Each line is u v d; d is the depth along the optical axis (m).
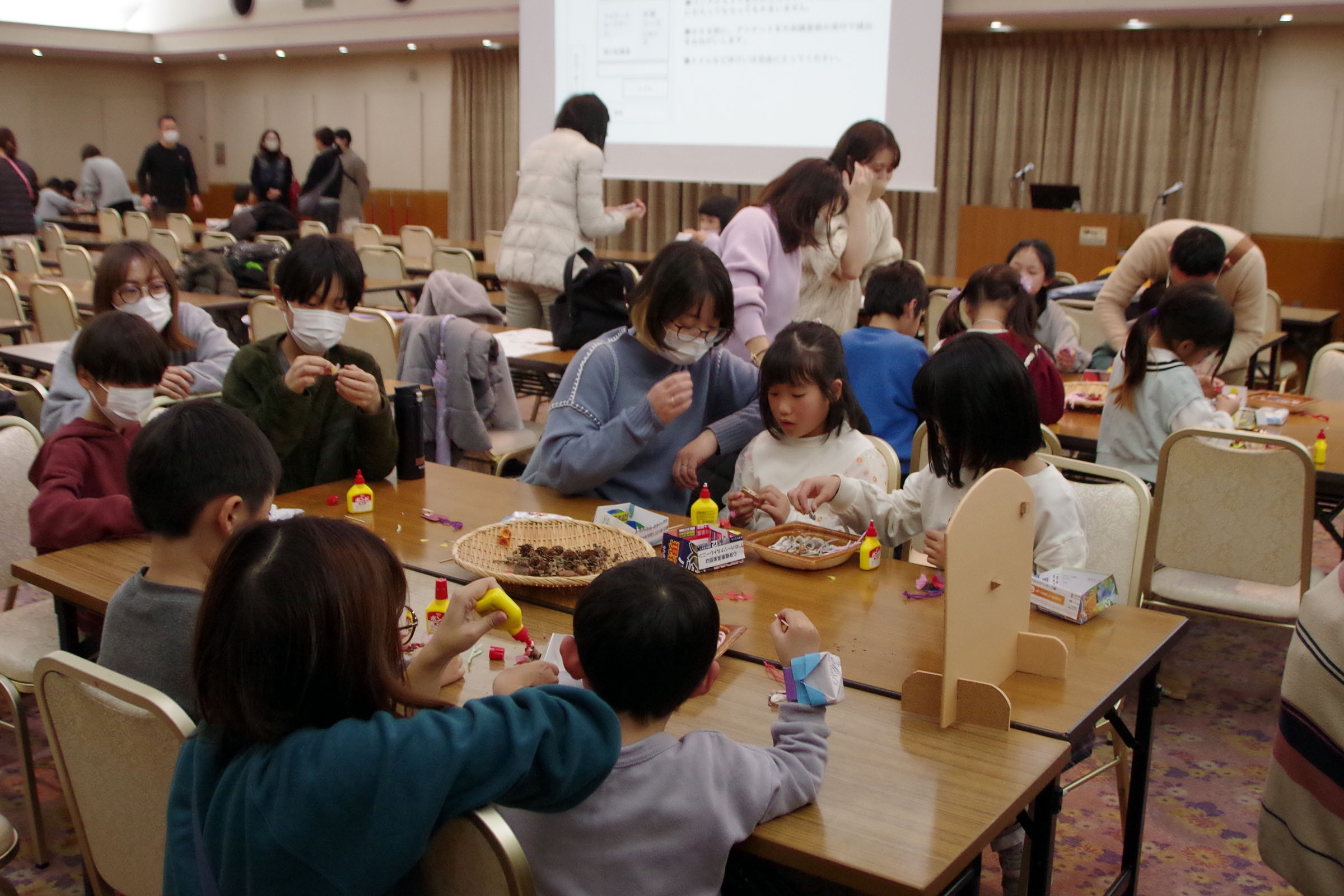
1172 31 7.58
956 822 1.13
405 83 11.41
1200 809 2.24
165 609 1.33
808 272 3.35
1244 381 3.93
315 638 0.94
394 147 11.68
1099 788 2.33
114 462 2.05
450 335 3.27
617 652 1.08
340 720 0.97
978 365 1.72
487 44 10.03
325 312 2.14
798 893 1.32
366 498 2.07
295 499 2.14
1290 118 7.45
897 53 7.02
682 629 1.08
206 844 0.98
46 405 2.78
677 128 7.78
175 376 2.59
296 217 9.33
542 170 4.91
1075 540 1.79
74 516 1.88
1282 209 7.58
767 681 1.45
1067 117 8.00
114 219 9.00
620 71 7.86
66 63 13.05
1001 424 1.72
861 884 1.05
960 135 8.37
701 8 7.55
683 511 2.29
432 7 9.64
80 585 1.70
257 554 0.96
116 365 1.94
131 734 1.21
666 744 1.10
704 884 1.08
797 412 2.13
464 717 0.96
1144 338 2.69
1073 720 1.35
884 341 2.87
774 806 1.12
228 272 5.30
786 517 1.98
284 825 0.92
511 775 0.95
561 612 1.65
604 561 1.77
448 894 1.04
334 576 0.95
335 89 12.05
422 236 7.76
